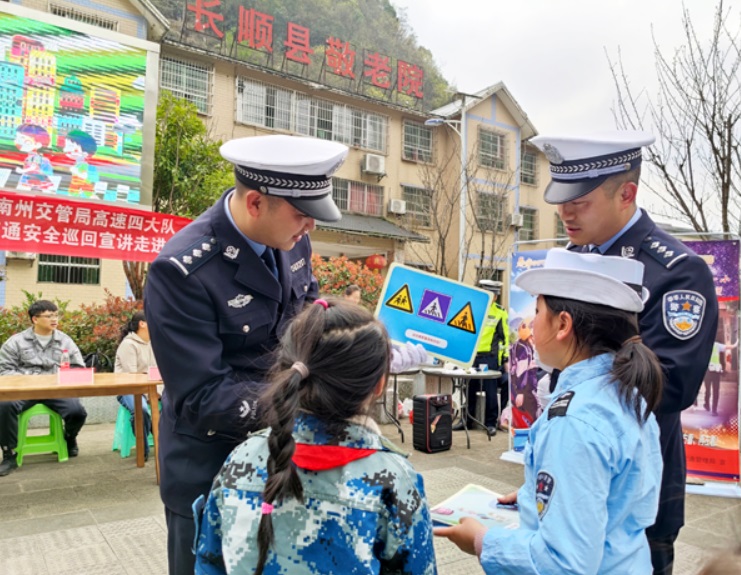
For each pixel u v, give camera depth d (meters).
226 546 1.12
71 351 5.30
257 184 1.49
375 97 17.42
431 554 1.15
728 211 5.09
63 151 6.55
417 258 16.58
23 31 6.34
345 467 1.11
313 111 15.23
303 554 1.07
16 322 6.93
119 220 5.43
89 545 3.07
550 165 1.77
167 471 1.58
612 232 1.75
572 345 1.27
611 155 1.66
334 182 15.61
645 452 1.16
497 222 15.57
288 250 1.64
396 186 16.62
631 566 1.11
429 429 5.19
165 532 3.25
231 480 1.17
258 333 1.60
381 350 1.18
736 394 4.11
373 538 1.08
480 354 6.16
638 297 1.25
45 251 5.13
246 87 14.02
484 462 4.88
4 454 4.59
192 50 12.95
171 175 9.06
